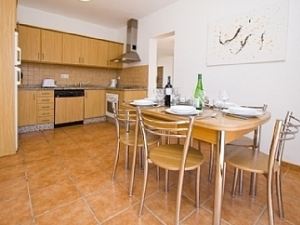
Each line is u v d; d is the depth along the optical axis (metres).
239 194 1.79
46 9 4.17
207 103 2.08
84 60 4.65
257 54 2.57
